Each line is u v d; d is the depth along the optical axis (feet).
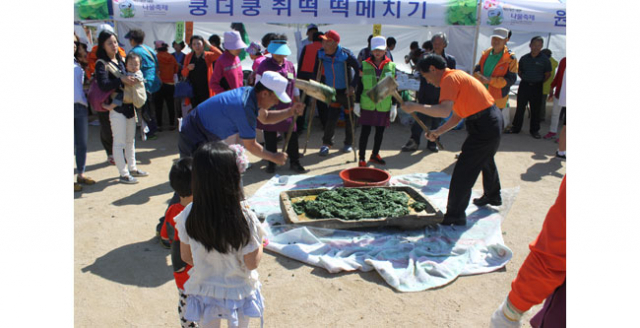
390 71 21.76
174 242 8.87
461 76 14.11
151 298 11.84
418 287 12.41
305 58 24.34
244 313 7.84
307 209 15.81
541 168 23.29
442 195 19.20
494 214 17.04
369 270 13.23
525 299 6.30
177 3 29.37
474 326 10.95
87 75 27.84
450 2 31.12
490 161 16.70
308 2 29.68
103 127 20.81
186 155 12.78
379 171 19.52
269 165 22.06
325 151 25.09
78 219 16.26
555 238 5.80
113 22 30.27
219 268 7.57
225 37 20.61
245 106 11.84
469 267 13.39
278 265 13.50
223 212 7.02
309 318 11.16
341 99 23.11
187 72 27.84
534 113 29.86
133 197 18.40
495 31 24.77
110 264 13.37
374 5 30.22
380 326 10.91
